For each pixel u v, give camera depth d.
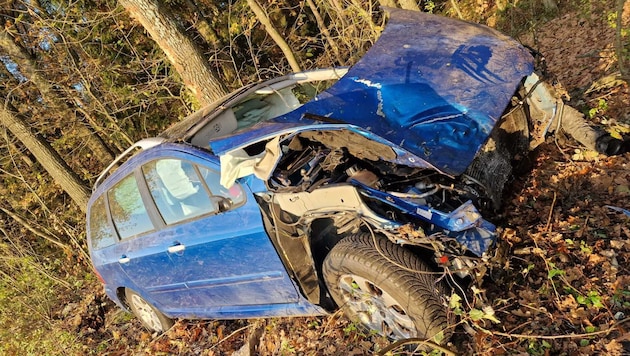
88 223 5.98
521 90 4.30
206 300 4.90
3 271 10.04
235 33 11.53
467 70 4.13
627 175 4.34
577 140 4.61
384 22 7.91
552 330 3.29
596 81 6.04
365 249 3.41
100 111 11.20
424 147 3.52
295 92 5.91
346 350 3.92
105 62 11.04
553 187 4.52
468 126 3.64
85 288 10.13
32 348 8.02
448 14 12.38
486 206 3.91
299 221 3.71
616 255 3.63
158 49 11.04
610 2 9.47
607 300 3.32
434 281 3.26
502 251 3.36
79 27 10.58
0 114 10.80
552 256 3.78
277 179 3.83
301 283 3.87
